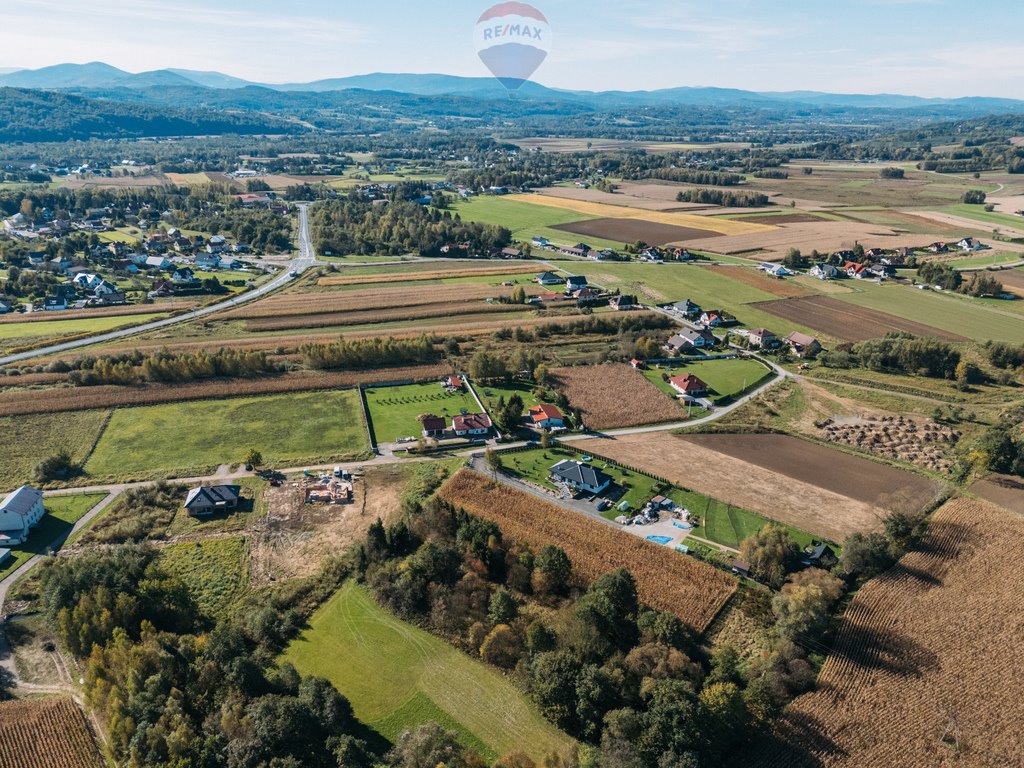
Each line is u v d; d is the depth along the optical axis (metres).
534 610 79.75
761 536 86.81
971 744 59.91
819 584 79.38
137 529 94.12
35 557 89.50
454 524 92.31
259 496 103.94
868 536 86.81
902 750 59.53
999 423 122.75
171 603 76.88
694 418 130.12
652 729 58.81
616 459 113.75
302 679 69.44
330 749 60.75
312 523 97.62
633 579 80.31
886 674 67.62
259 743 58.44
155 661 67.06
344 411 132.25
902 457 114.56
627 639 74.06
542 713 66.25
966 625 73.94
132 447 117.75
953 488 102.56
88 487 105.56
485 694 68.75
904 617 75.31
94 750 61.31
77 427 123.88
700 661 71.12
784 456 115.31
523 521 95.50
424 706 67.44
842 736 60.91
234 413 130.88
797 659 68.50
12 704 65.81
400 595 80.38
